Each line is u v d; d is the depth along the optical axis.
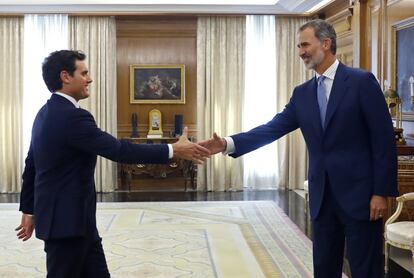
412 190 5.26
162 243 5.70
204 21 9.34
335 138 2.86
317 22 2.90
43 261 5.05
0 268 4.82
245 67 9.41
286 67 9.38
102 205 7.99
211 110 9.39
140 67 9.55
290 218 7.05
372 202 2.79
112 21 9.33
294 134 9.42
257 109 9.42
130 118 9.61
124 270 4.73
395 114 6.30
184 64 9.60
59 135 2.69
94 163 2.89
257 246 5.57
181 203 8.16
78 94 2.83
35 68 9.21
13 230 6.37
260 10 9.23
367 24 6.96
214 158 9.41
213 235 6.06
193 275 4.59
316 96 2.98
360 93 2.81
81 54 2.85
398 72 6.12
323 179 2.91
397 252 5.38
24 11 9.09
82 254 2.78
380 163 2.77
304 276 4.57
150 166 9.45
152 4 9.02
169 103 9.60
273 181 9.55
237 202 8.21
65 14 9.16
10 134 9.24
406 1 5.86
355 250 2.85
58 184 2.71
